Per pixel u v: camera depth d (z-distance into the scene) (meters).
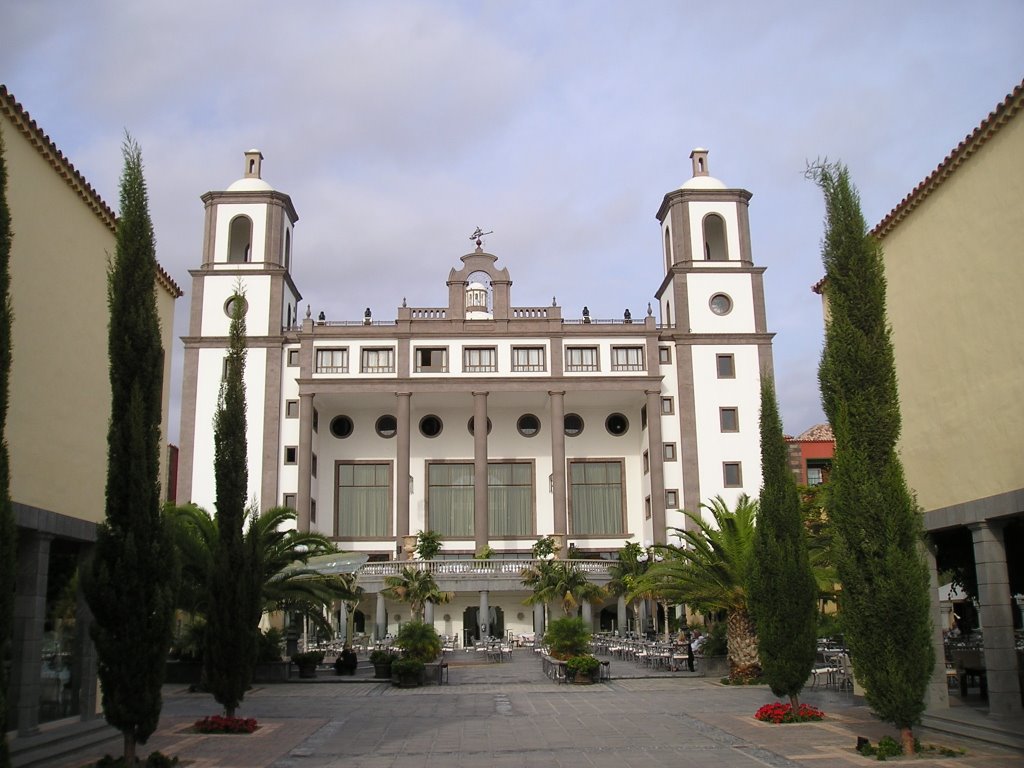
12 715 17.33
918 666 15.21
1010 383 17.11
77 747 17.38
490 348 60.91
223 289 61.44
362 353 60.75
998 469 17.50
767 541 20.20
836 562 16.17
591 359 61.25
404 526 58.19
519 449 64.06
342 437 63.88
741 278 62.72
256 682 31.56
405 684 29.41
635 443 64.00
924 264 20.11
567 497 63.44
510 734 18.88
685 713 21.77
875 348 16.41
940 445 19.53
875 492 15.68
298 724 20.84
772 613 19.94
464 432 64.25
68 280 19.62
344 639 47.75
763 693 25.95
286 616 40.53
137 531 15.61
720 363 61.41
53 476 18.89
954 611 37.62
